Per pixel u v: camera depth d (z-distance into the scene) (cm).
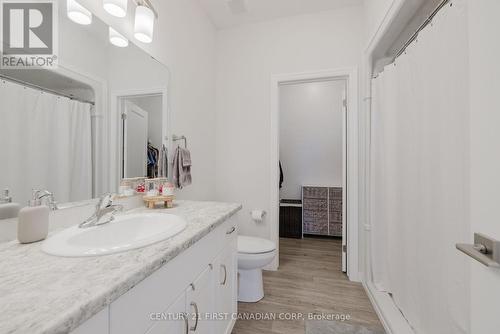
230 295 131
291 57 217
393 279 148
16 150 76
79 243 79
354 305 165
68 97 94
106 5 105
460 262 89
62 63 91
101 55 109
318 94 346
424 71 113
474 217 68
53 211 87
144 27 120
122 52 121
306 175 354
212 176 230
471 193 69
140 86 134
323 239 322
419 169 118
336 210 323
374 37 165
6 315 37
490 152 62
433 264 106
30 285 47
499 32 59
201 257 92
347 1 196
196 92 198
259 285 173
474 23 67
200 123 206
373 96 178
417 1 121
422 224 116
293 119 355
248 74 229
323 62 208
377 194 171
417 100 120
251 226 229
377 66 185
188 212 118
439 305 102
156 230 97
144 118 137
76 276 51
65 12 92
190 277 83
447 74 95
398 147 142
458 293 89
